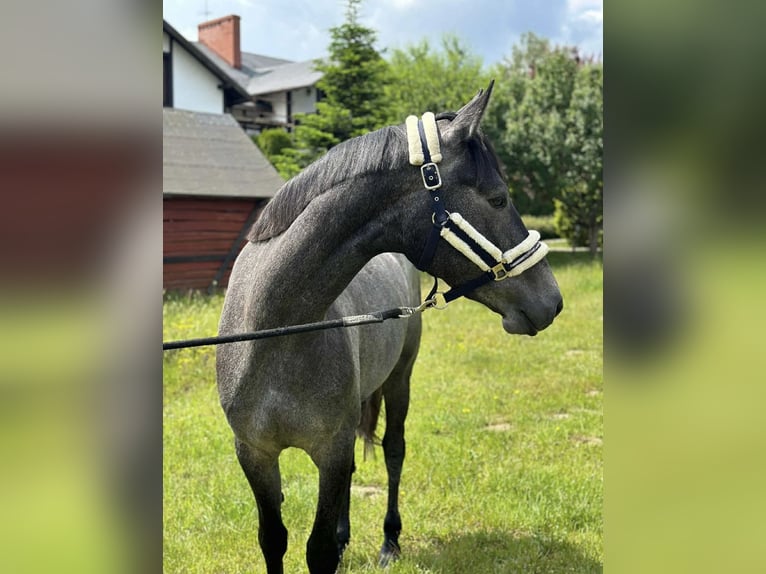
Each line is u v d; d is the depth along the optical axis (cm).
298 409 236
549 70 2088
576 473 434
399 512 390
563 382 666
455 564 333
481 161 215
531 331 226
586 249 2147
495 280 220
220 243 1218
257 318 228
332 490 253
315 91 3341
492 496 402
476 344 838
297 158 1881
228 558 336
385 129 225
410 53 2631
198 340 197
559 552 344
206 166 1269
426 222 215
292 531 368
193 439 488
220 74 2106
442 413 558
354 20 1833
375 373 302
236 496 402
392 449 370
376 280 315
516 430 524
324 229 220
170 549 340
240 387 239
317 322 229
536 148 1998
